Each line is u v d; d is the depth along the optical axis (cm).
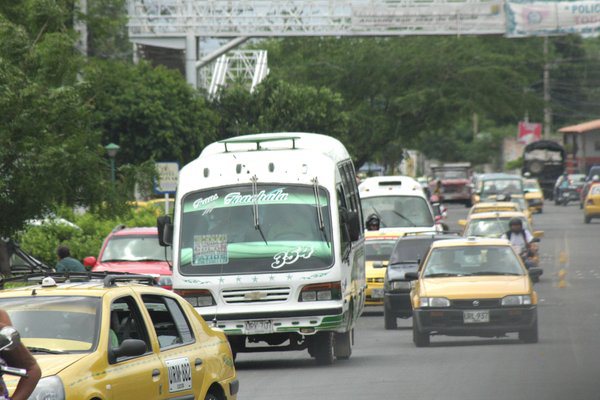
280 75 18125
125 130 12388
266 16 15025
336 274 4772
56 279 2964
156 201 11531
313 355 4862
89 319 2639
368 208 9238
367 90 17662
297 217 4862
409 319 7238
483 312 5044
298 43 18425
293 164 4953
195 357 2916
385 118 17438
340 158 5469
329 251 4803
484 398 3538
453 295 5097
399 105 17012
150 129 12294
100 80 6894
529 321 5003
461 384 3903
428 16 15512
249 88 16862
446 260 5438
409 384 3994
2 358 2102
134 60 15575
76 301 2686
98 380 2494
